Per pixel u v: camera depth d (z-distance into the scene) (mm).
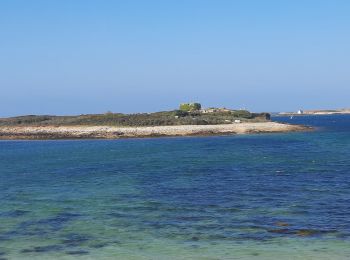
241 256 17406
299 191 30438
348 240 19156
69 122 120938
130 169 45281
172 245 18953
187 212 24875
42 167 49531
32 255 18047
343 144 73000
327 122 193000
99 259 17406
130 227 21938
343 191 30094
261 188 31969
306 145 72375
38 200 29141
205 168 44625
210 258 17250
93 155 63062
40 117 132250
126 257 17578
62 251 18469
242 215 23891
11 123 127625
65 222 23125
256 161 50156
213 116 126062
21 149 80688
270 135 99062
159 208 26000
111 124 114750
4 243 19656
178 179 37375
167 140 91250
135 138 100188
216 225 22000
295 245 18594
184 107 145375
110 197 29641
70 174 42531
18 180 39250
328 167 43219
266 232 20578
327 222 22094
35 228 22031
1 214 25188
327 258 17000
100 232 21141
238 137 94812
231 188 32281
